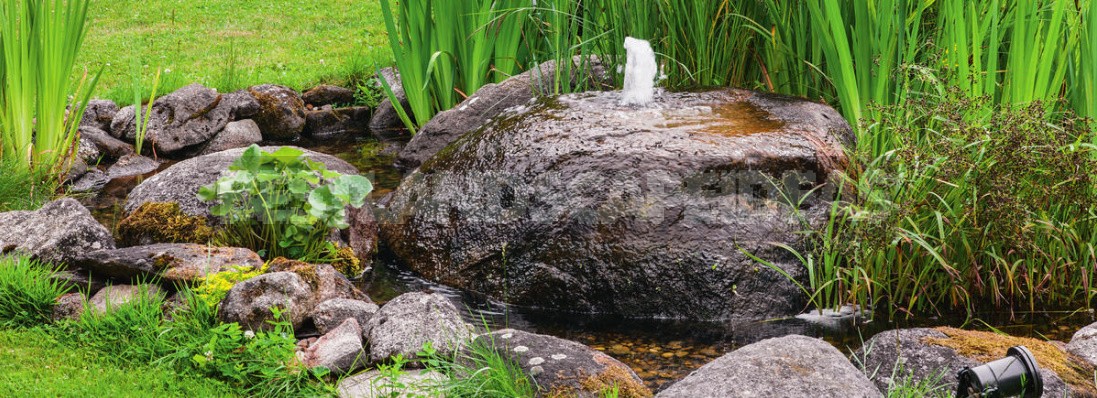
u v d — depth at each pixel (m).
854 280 4.70
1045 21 5.38
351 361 3.77
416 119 8.39
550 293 4.89
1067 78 5.42
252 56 11.26
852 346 4.39
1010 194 4.65
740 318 4.67
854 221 4.63
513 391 3.40
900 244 4.80
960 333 3.85
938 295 4.92
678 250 4.72
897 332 3.89
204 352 3.71
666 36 6.52
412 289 5.15
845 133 5.48
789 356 3.35
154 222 5.29
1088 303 4.82
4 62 6.43
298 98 8.89
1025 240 4.63
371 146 8.41
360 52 10.47
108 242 4.90
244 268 4.46
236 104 8.52
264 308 4.02
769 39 6.38
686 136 5.02
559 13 7.13
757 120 5.37
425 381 3.50
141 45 11.76
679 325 4.63
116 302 4.23
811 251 4.82
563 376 3.50
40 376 3.59
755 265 4.72
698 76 6.54
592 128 5.21
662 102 5.75
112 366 3.74
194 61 10.98
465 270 5.17
